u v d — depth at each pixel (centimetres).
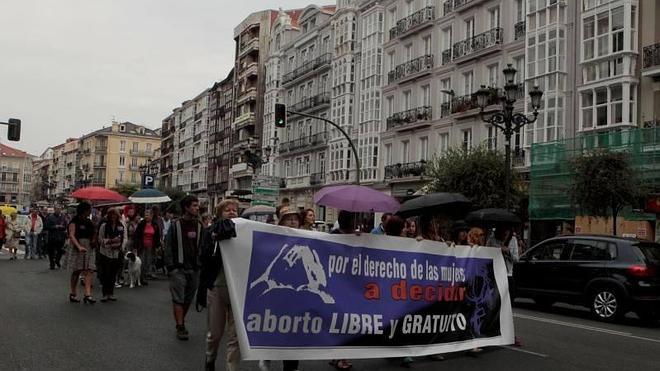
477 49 3278
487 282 887
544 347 945
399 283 764
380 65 4247
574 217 2570
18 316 1023
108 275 1256
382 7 4256
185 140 10112
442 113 3522
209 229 674
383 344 741
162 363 736
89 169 13512
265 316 642
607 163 1947
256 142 6606
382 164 4138
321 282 689
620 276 1287
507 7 3125
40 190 17400
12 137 2892
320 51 5231
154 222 1667
